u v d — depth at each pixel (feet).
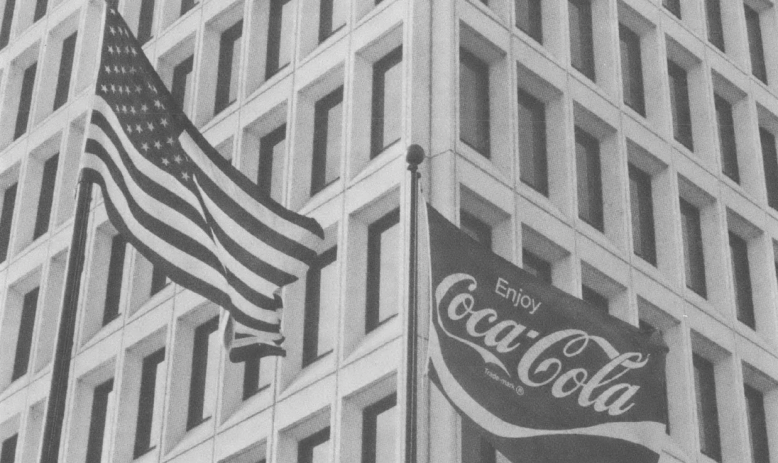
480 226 135.74
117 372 155.53
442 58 137.90
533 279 93.71
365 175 137.39
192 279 91.40
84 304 164.14
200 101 163.53
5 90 198.70
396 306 130.82
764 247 168.14
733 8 183.21
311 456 133.18
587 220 149.89
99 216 167.53
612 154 153.58
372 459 126.82
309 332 138.31
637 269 148.56
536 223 138.51
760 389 160.25
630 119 157.07
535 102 149.28
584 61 159.22
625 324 94.84
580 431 91.97
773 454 157.48
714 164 166.81
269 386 140.97
